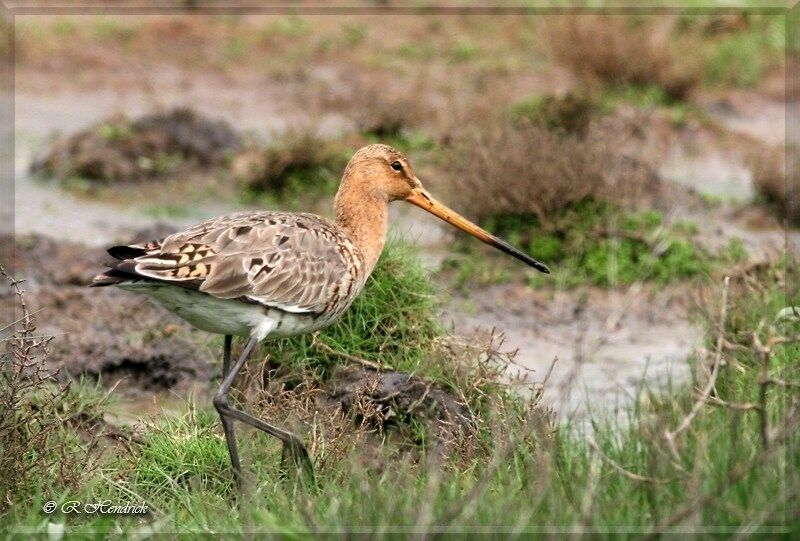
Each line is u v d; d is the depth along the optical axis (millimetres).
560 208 15672
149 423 10297
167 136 18828
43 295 13688
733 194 18094
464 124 18312
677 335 13672
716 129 20453
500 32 24594
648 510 7832
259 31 24266
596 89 21172
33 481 9000
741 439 8422
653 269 15125
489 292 14773
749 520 7418
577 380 12133
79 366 11859
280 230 9648
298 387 10531
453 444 9711
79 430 10297
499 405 10062
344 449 9625
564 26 22438
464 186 15875
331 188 17641
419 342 10914
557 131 17547
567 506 7895
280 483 9219
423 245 16000
